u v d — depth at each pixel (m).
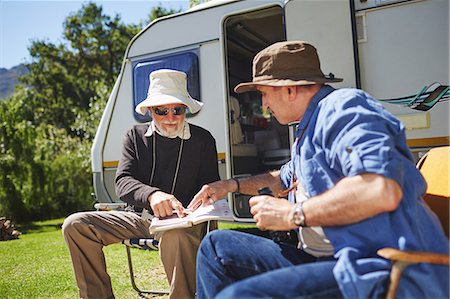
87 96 23.58
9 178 9.33
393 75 3.78
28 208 9.62
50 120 23.48
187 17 4.82
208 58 4.70
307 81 1.79
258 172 5.86
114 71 23.91
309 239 1.78
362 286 1.41
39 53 24.31
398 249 1.46
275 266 1.88
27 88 24.44
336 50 3.88
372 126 1.51
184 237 2.34
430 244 1.52
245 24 5.18
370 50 3.85
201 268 1.95
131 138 2.85
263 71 1.89
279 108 1.89
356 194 1.45
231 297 1.42
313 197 1.60
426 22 3.67
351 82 3.83
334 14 3.89
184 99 2.73
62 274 4.12
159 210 2.38
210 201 2.40
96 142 5.25
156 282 3.72
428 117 3.66
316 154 1.67
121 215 2.71
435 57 3.65
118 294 3.42
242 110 5.98
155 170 2.79
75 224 2.53
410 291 1.42
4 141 9.37
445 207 1.86
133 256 4.75
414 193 1.53
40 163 9.89
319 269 1.54
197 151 2.84
